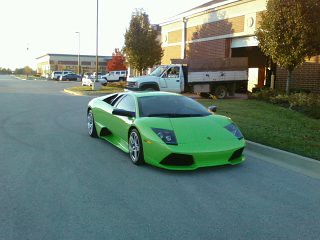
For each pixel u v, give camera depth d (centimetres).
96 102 927
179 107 730
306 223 427
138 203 487
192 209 466
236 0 2380
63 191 534
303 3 1528
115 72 5191
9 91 2956
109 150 798
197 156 600
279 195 521
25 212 457
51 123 1200
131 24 3105
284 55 1608
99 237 389
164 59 3434
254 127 1020
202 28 2823
